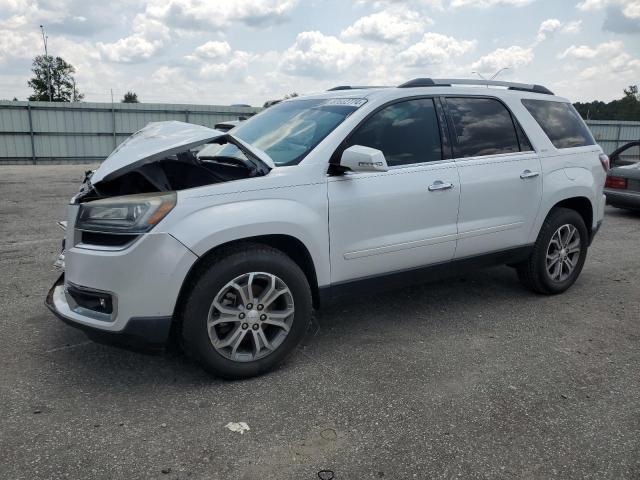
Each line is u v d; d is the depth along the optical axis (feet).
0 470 8.16
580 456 8.75
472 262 14.64
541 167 15.60
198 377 11.27
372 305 15.84
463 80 14.90
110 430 9.27
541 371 11.71
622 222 30.81
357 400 10.39
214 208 10.46
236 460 8.52
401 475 8.22
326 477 8.14
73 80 232.32
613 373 11.66
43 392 10.53
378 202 12.42
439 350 12.74
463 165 13.96
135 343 10.26
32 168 74.74
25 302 15.61
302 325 11.59
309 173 11.61
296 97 15.56
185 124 12.19
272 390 10.75
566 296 16.92
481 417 9.84
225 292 10.66
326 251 11.86
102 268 9.98
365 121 12.61
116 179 11.50
